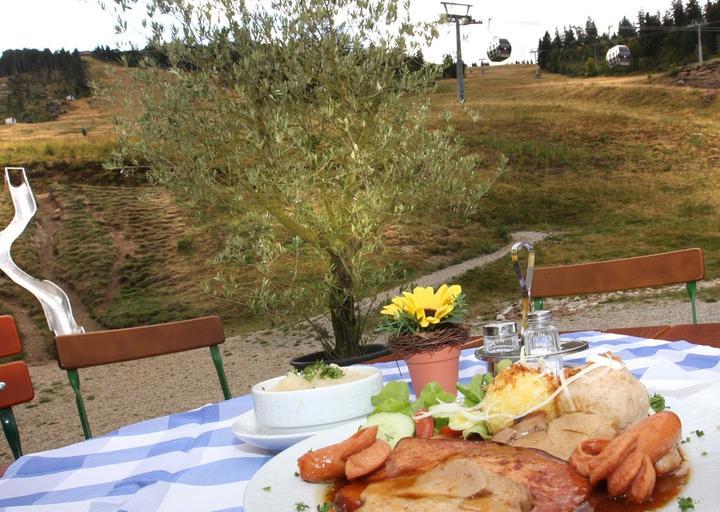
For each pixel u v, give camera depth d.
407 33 7.67
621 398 1.27
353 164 7.25
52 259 29.55
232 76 7.80
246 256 7.67
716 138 43.84
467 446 1.22
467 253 27.36
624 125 48.97
